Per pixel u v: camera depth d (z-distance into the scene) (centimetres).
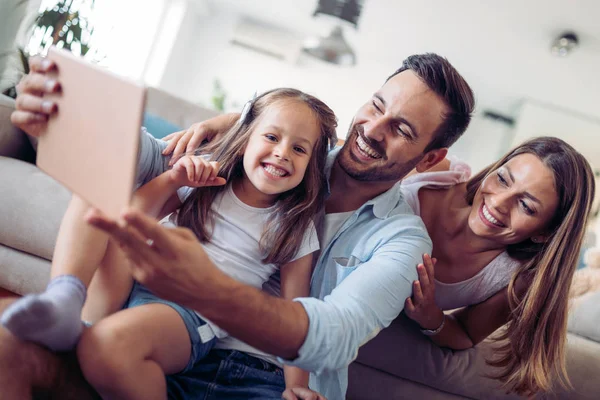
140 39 482
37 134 80
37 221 128
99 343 68
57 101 75
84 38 262
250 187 104
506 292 120
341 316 78
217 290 62
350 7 278
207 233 100
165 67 499
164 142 111
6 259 131
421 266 98
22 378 63
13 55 248
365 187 112
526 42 417
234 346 96
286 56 545
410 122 104
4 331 63
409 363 128
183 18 500
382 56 527
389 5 417
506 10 380
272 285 109
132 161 56
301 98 106
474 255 120
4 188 129
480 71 493
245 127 107
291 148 100
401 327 128
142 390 71
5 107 146
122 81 61
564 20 375
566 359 130
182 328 82
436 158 112
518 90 503
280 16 523
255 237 102
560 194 108
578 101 489
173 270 59
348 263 107
